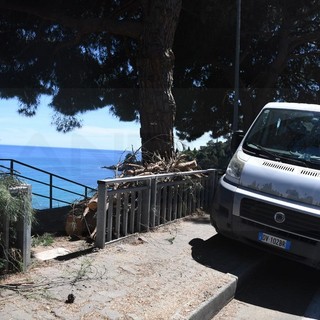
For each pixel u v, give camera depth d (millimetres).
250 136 6238
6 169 5164
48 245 5723
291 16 13594
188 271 4973
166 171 7426
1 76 13438
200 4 12391
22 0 11023
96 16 12805
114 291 4180
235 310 4551
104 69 14961
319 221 4949
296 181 5246
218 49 14297
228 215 5652
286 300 4953
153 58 9102
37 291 4004
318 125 5855
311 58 16312
